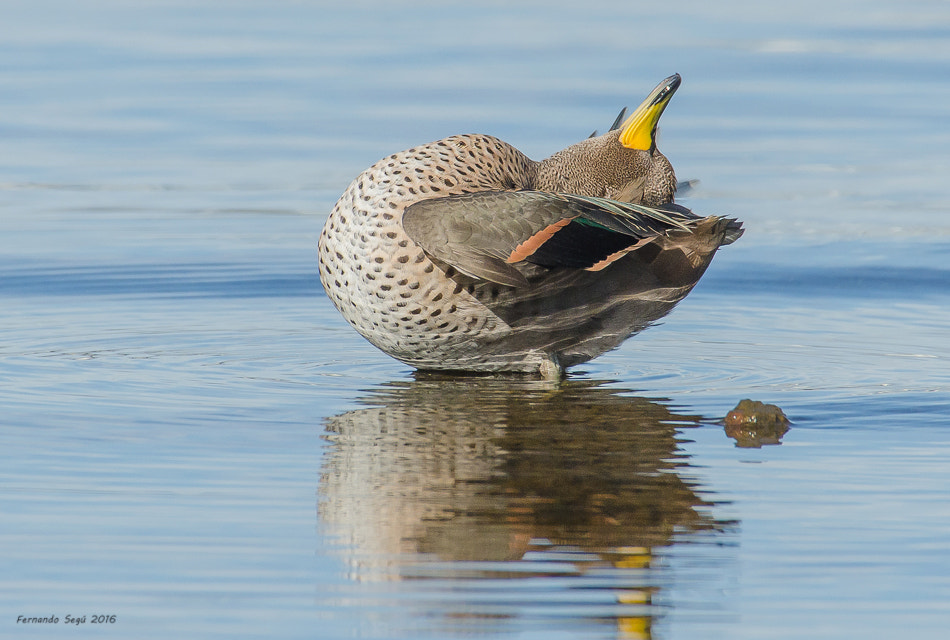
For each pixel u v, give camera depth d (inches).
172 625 279.4
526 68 1062.4
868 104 987.9
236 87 1023.0
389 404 434.6
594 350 467.5
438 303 438.6
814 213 737.6
